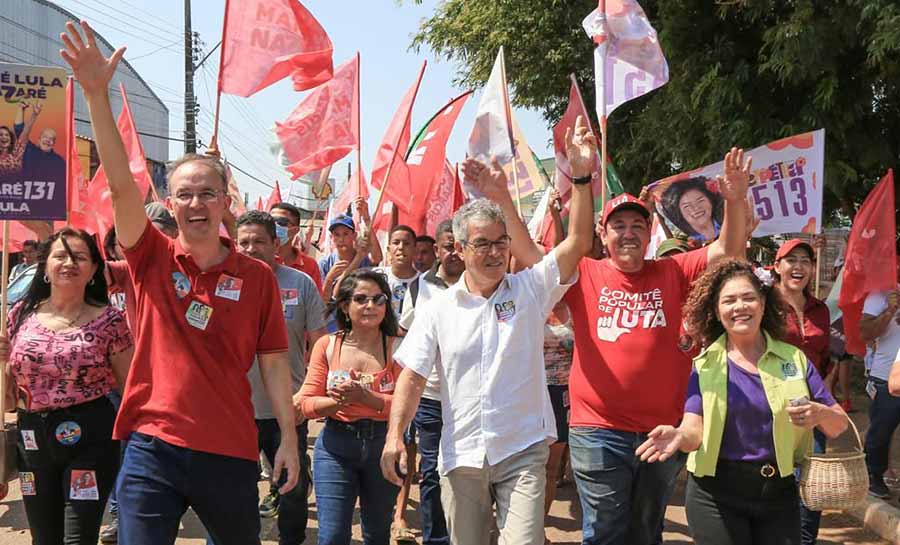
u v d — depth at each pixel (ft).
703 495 12.15
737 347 12.35
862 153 33.01
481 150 20.66
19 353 13.93
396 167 28.78
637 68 18.72
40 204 15.10
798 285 18.51
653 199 22.31
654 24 37.27
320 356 15.81
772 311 12.44
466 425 12.35
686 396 12.92
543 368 12.89
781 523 11.93
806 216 22.34
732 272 12.39
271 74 22.20
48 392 13.87
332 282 23.26
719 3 32.68
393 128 29.17
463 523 12.46
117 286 15.43
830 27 29.66
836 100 31.65
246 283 11.59
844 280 24.90
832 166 32.27
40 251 14.58
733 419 11.91
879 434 21.88
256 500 11.51
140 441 11.00
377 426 14.61
